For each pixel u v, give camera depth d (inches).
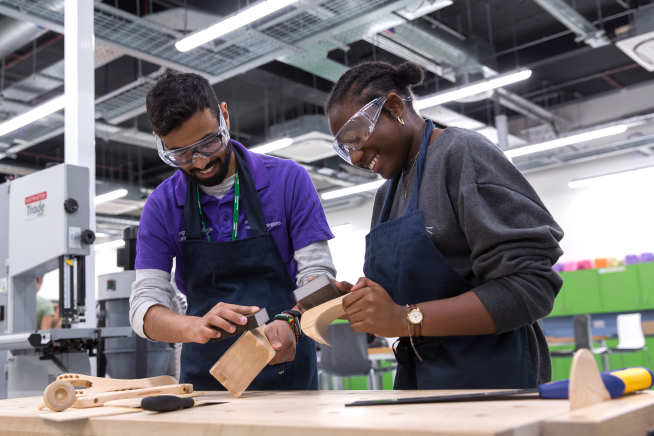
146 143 351.6
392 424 28.0
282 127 339.6
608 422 28.2
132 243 125.2
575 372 31.7
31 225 105.3
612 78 392.5
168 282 66.5
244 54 239.8
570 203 431.8
